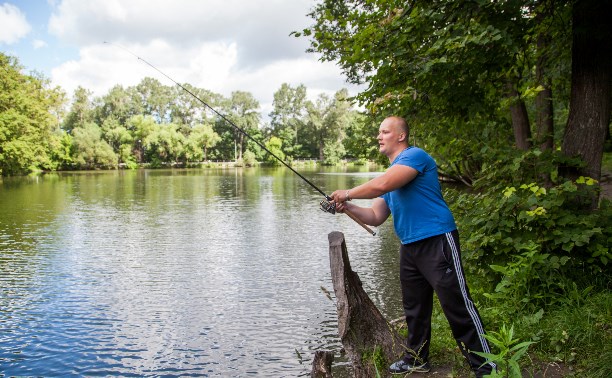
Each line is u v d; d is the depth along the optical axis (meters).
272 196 21.97
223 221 14.02
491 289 4.05
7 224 13.64
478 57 4.36
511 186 4.13
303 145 89.00
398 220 2.72
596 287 3.61
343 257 2.94
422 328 2.84
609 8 3.97
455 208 4.69
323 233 11.84
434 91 4.77
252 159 76.12
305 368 4.78
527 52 5.40
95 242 10.99
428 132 5.52
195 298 6.94
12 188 27.64
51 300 6.91
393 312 5.96
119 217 15.02
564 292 3.48
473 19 4.43
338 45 5.04
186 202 19.61
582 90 4.13
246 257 9.39
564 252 3.79
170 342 5.44
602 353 2.72
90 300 6.89
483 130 5.68
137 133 75.06
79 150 62.62
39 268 8.69
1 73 39.41
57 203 19.30
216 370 4.77
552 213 3.77
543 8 4.61
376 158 8.41
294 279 7.83
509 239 3.78
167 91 96.56
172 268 8.62
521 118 7.02
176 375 4.71
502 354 2.13
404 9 4.44
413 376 2.80
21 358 5.07
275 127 91.44
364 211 2.92
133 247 10.41
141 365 4.91
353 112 78.94
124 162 71.94
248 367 4.82
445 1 4.09
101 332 5.73
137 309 6.50
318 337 5.50
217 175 44.19
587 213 3.88
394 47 4.37
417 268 2.74
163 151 76.69
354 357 2.85
